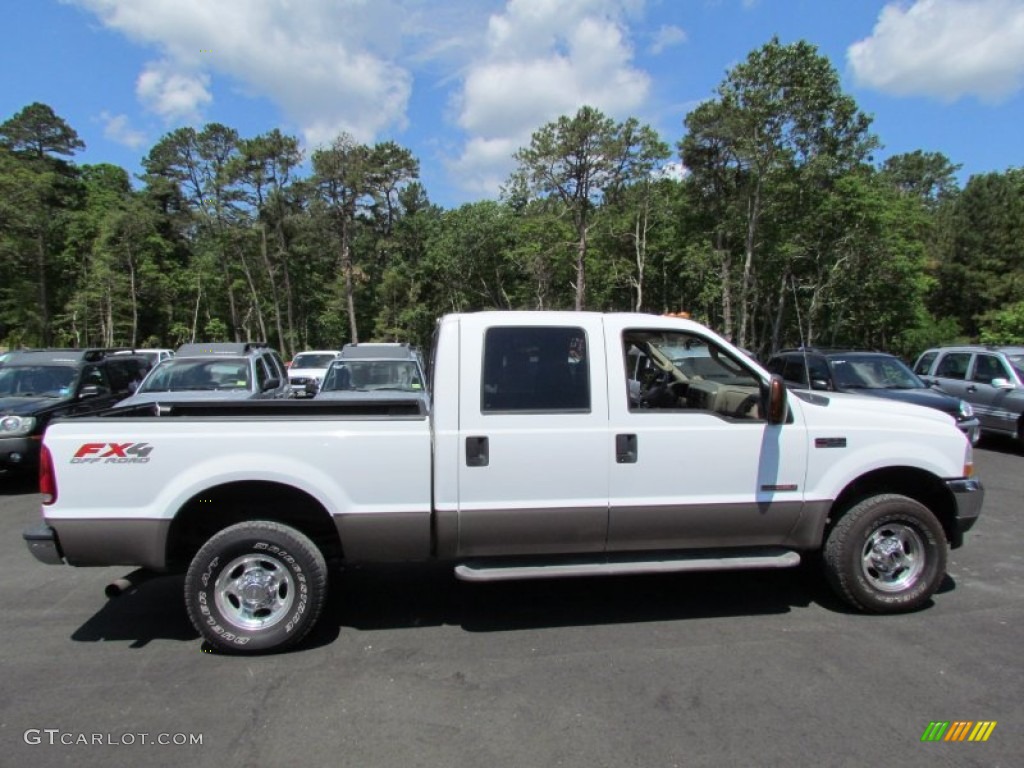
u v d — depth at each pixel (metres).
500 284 60.47
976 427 9.25
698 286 49.09
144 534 3.68
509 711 3.09
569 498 3.94
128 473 3.68
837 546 4.17
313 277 73.12
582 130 48.28
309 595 3.74
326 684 3.38
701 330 4.18
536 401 3.94
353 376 10.95
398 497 3.82
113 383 10.90
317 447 3.78
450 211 63.75
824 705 3.10
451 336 3.92
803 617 4.18
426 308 66.31
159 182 71.88
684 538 4.11
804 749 2.76
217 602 3.72
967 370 12.05
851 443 4.20
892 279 39.19
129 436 3.68
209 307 70.38
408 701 3.20
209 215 68.69
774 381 4.03
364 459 3.80
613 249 54.75
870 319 43.31
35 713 3.12
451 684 3.36
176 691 3.32
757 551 4.22
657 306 56.47
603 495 3.96
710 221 47.22
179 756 2.76
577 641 3.87
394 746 2.83
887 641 3.80
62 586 4.95
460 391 3.87
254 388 9.79
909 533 4.21
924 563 4.20
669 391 4.86
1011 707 3.07
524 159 50.94
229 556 3.71
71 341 59.91
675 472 4.02
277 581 3.79
